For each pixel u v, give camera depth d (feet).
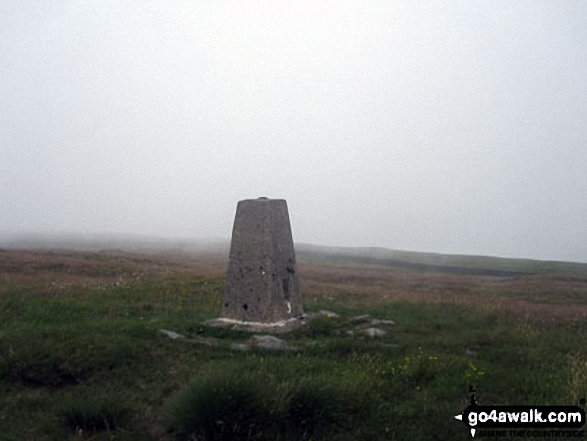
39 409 30.37
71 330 39.91
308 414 27.45
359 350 39.45
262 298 47.93
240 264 49.37
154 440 27.14
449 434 26.78
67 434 27.63
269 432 26.37
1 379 33.30
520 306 67.41
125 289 62.90
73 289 61.52
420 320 53.93
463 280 125.80
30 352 34.96
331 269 149.38
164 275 82.64
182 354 37.91
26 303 50.47
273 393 27.68
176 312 52.03
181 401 27.37
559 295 88.17
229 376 28.55
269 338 42.98
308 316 52.24
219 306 56.90
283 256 50.72
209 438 26.00
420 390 32.27
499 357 39.22
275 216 50.26
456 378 33.68
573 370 34.14
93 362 34.86
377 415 28.35
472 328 50.93
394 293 82.07
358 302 67.51
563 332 49.78
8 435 27.43
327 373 32.71
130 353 36.58
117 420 28.63
